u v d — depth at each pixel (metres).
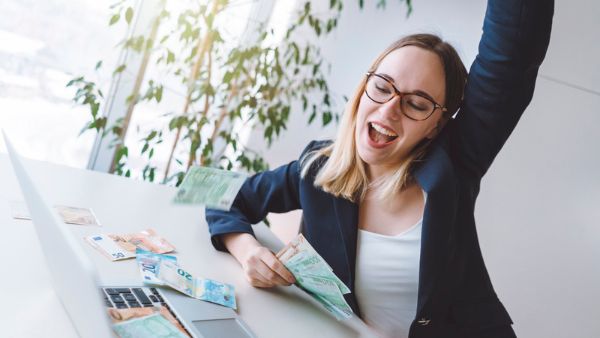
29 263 0.84
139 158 2.57
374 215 1.21
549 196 2.13
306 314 1.05
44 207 0.66
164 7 2.07
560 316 2.18
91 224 1.09
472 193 1.15
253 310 0.98
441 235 1.05
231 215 1.28
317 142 1.42
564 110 2.07
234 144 2.29
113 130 2.14
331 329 1.02
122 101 2.30
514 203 2.14
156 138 2.55
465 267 1.16
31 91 2.17
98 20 2.16
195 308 0.88
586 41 2.03
